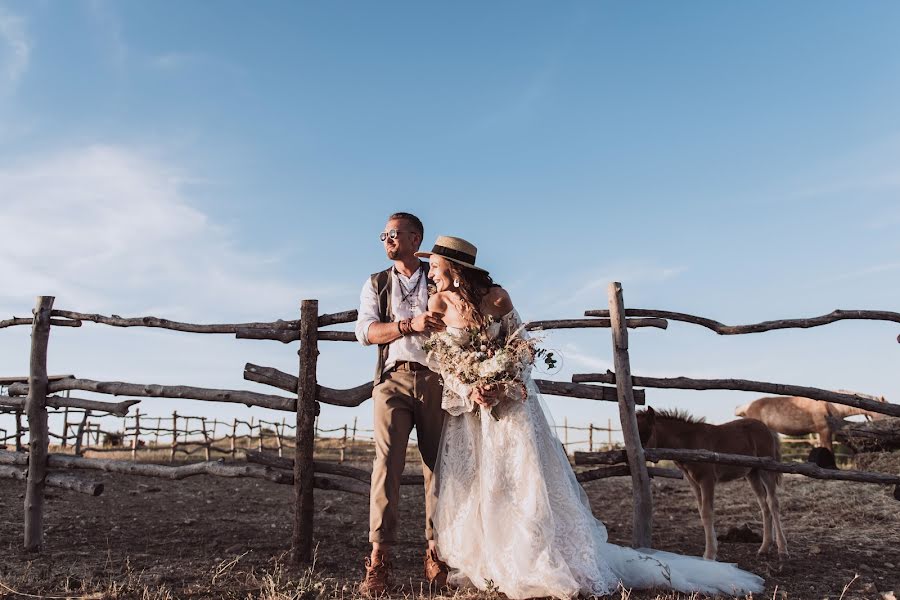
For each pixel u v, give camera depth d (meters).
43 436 5.26
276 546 5.25
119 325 5.38
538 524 3.41
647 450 5.27
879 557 4.91
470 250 3.79
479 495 3.66
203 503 8.59
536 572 3.31
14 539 5.42
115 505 7.96
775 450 6.05
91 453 17.00
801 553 5.17
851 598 3.65
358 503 8.93
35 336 5.36
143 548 5.16
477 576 3.58
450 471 3.75
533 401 3.73
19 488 8.59
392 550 5.24
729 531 6.17
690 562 3.93
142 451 17.66
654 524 7.32
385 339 3.88
